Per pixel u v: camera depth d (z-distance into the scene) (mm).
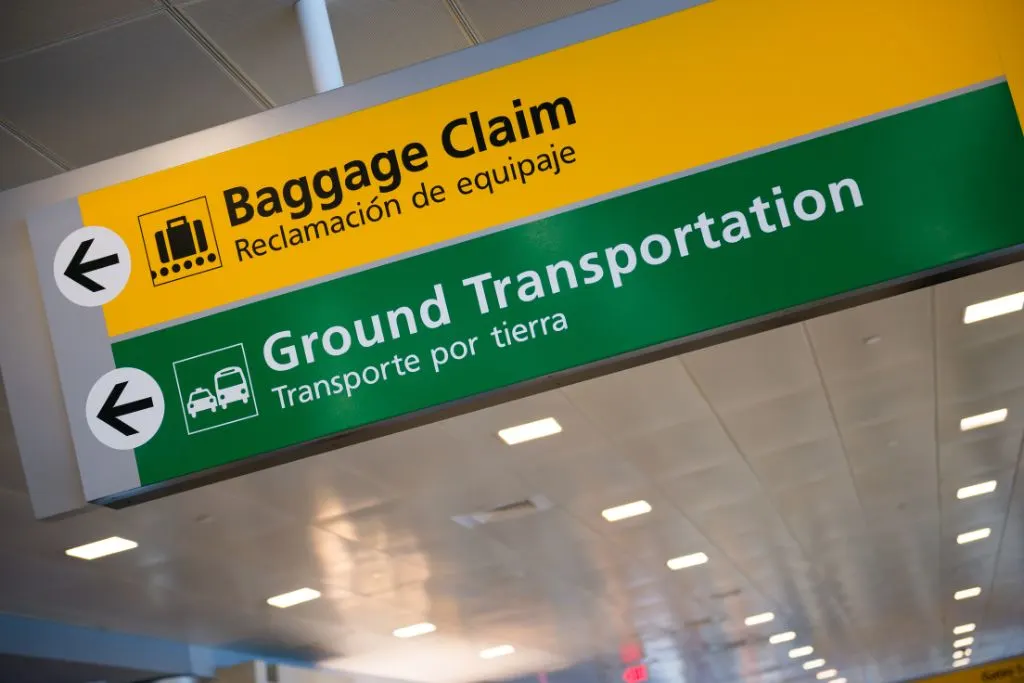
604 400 6660
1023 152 2088
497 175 2225
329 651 11719
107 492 2184
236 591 8812
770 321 2119
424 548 8773
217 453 2170
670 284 2117
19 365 2287
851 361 7020
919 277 2090
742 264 2107
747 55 2205
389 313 2188
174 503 6586
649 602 12617
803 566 12469
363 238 2234
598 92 2234
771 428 7883
